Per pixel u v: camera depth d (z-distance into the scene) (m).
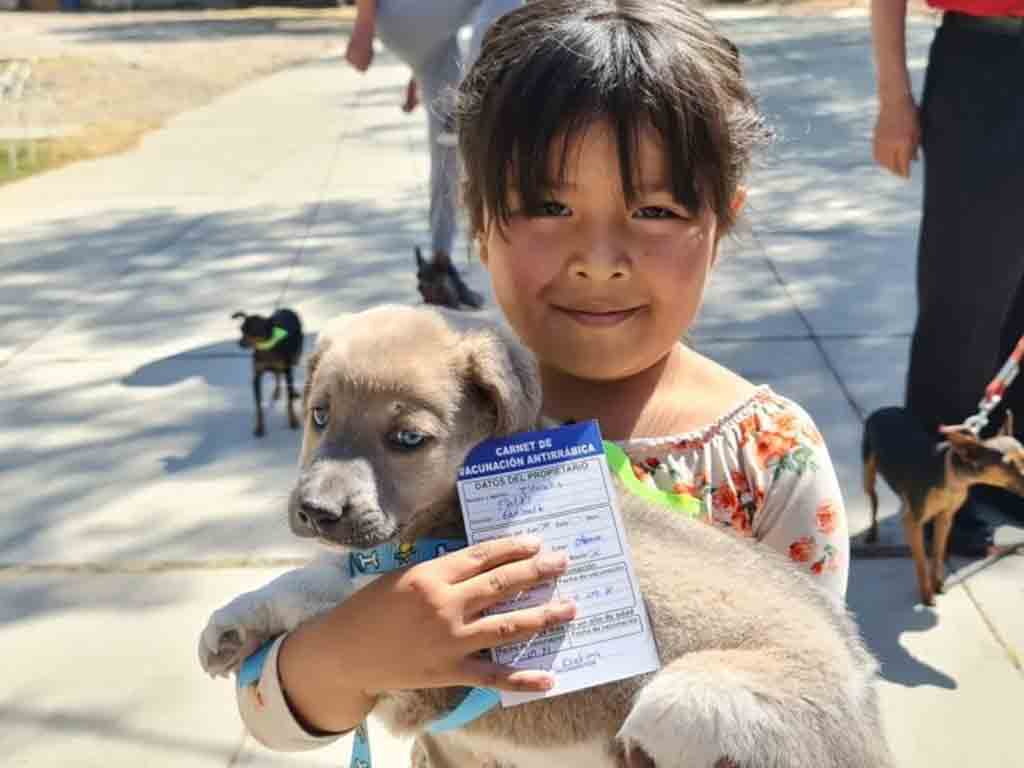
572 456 0.46
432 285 1.68
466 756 0.53
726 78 0.53
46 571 1.14
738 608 0.48
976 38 0.99
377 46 5.54
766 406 0.57
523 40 0.51
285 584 0.51
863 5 6.19
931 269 1.07
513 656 0.44
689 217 0.51
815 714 0.45
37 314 1.92
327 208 2.55
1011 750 0.86
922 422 1.11
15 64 5.08
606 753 0.49
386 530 0.45
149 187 2.89
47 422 1.49
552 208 0.51
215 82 4.77
